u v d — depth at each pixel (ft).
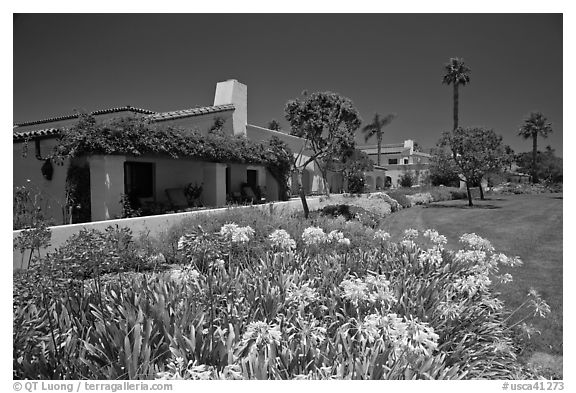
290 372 9.34
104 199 37.19
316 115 53.26
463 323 12.98
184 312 11.64
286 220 30.91
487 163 85.35
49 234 20.35
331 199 69.26
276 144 67.77
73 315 12.04
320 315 12.54
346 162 101.76
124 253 20.25
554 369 12.44
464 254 16.88
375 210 64.69
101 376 9.39
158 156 42.93
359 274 16.49
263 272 16.22
